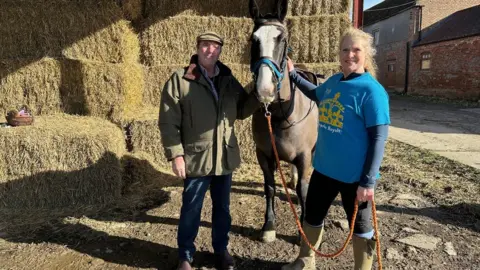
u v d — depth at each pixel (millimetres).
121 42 4438
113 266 2605
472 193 3902
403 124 8789
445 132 7625
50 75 4344
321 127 2078
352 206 2062
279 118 2633
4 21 4242
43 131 3648
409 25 19656
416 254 2713
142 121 4570
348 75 1969
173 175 4562
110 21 4383
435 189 4047
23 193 3635
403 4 20828
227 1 5406
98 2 4375
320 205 2223
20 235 3053
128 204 3719
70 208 3635
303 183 2828
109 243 2934
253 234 3084
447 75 16453
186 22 5090
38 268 2562
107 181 3752
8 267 2566
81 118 4320
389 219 3324
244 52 5254
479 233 3039
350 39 1906
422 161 5215
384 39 22828
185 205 2436
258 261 2676
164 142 2283
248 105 2510
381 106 1805
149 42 5086
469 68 15000
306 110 2781
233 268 2545
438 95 17172
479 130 7797
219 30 5176
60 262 2643
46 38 4336
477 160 5316
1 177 3604
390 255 2695
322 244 2900
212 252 2795
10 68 4230
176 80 2293
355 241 2102
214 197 2541
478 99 14406
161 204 3732
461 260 2635
